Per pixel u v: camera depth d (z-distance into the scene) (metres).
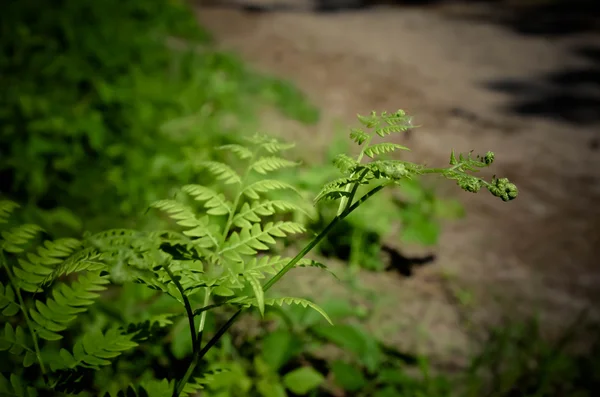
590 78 8.90
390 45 10.50
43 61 5.06
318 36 10.77
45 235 2.84
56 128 3.85
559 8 14.53
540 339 3.06
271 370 2.21
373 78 8.26
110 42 6.23
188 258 1.15
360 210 3.66
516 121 6.86
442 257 3.82
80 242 1.34
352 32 11.48
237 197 1.49
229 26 11.04
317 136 5.52
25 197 3.32
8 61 4.84
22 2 6.58
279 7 14.08
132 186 3.54
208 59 6.61
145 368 2.19
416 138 5.96
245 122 5.24
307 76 8.05
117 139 4.12
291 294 3.00
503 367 2.77
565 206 4.80
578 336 3.13
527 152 5.89
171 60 6.52
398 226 4.07
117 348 1.35
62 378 1.30
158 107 4.88
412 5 15.38
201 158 3.84
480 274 3.70
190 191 1.48
